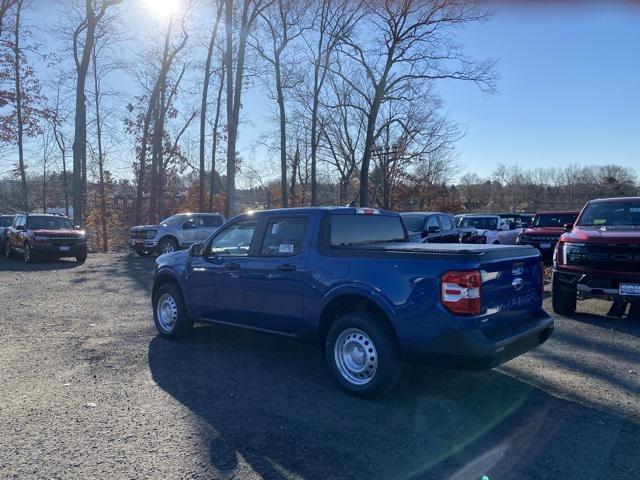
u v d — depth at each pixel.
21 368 5.64
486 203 69.62
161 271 7.02
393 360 4.57
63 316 8.59
